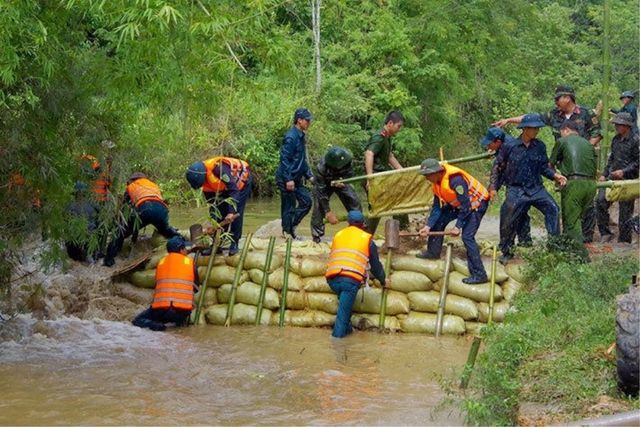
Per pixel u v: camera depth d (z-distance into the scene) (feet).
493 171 33.37
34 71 27.58
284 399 24.61
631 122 38.37
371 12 74.18
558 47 90.99
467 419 21.24
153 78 25.54
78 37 28.50
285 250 34.76
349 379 26.58
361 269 31.68
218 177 34.35
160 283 32.81
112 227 34.14
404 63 70.64
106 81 27.40
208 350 29.89
